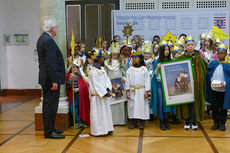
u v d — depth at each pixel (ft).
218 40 16.31
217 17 25.08
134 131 14.62
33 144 12.50
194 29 25.35
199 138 13.15
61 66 13.02
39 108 14.83
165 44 14.78
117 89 15.69
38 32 27.68
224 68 13.88
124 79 15.75
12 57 28.04
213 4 26.17
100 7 26.94
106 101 13.82
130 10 25.59
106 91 13.34
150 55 16.97
